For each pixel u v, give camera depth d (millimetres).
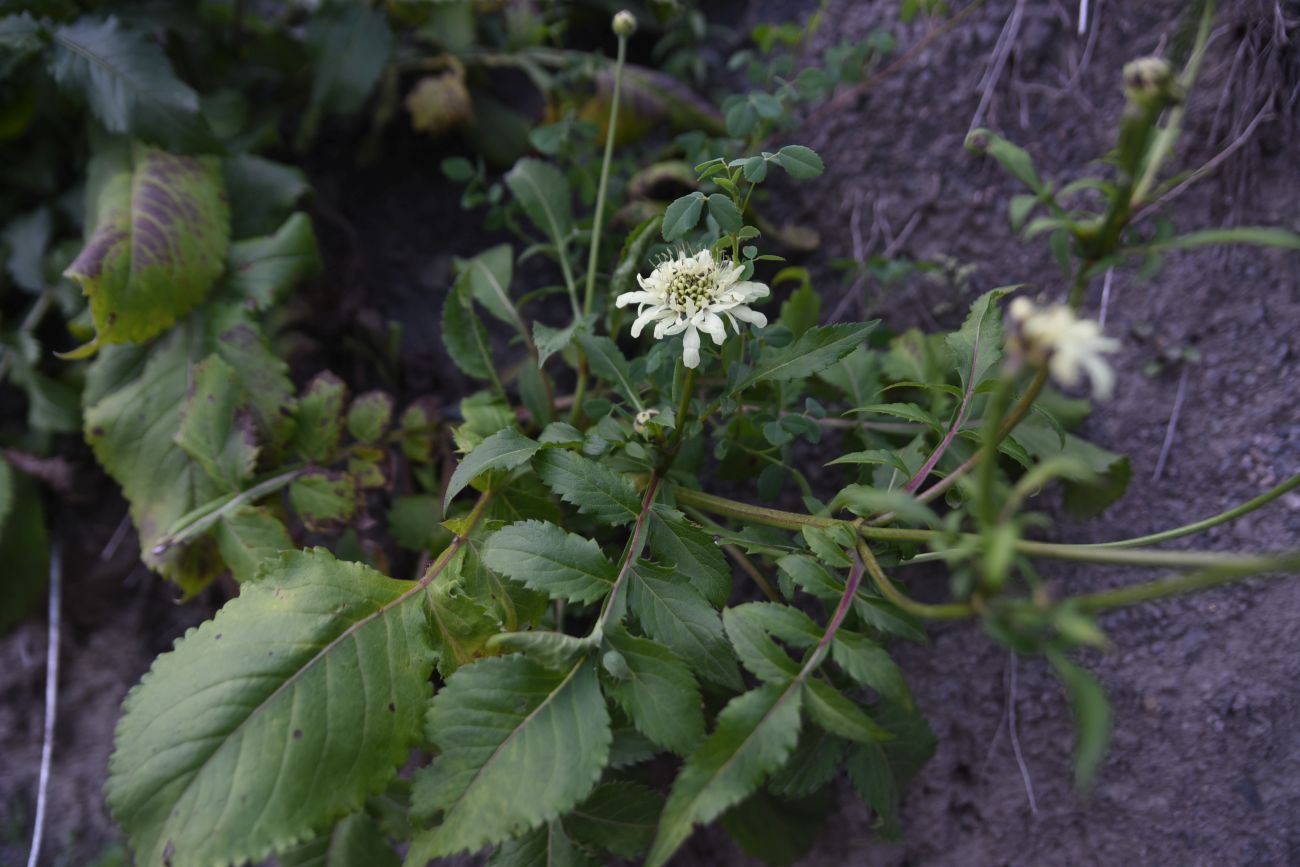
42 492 580
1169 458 519
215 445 493
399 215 647
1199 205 526
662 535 405
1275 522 492
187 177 536
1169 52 486
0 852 566
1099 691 280
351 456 513
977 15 582
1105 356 536
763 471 484
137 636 587
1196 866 478
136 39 535
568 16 670
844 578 481
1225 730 484
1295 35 502
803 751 425
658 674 364
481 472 426
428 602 409
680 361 427
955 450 450
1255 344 511
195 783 364
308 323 590
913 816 523
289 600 393
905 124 593
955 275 567
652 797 432
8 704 581
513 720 361
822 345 417
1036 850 506
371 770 380
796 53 630
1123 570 515
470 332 509
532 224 639
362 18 602
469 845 345
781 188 615
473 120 635
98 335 492
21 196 585
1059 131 561
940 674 529
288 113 642
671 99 612
